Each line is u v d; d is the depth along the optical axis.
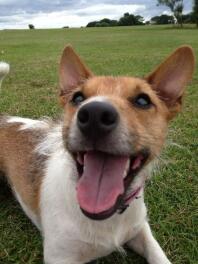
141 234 0.27
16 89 0.67
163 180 0.35
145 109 0.22
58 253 0.25
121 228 0.25
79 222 0.24
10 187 0.35
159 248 0.27
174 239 0.29
